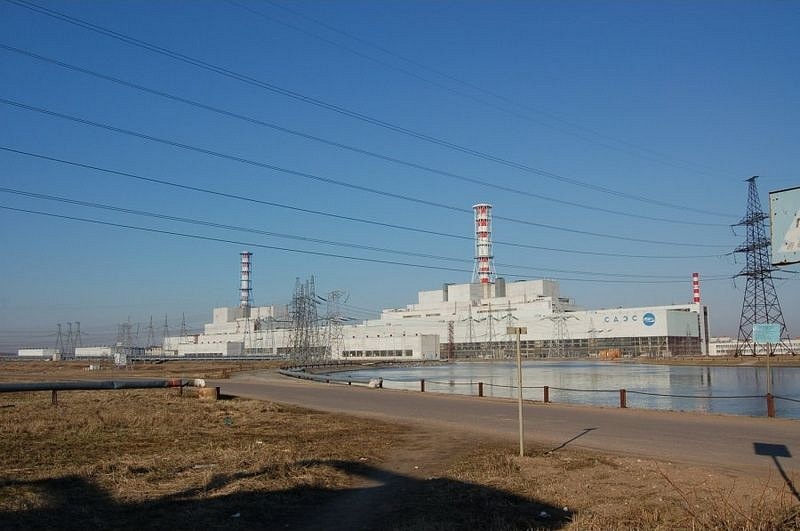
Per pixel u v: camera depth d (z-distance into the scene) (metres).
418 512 10.80
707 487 12.12
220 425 23.08
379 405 31.83
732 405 34.94
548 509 10.88
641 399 38.56
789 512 10.10
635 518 10.11
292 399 36.22
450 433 20.91
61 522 9.97
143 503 11.17
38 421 23.14
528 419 24.36
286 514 10.78
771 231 13.47
